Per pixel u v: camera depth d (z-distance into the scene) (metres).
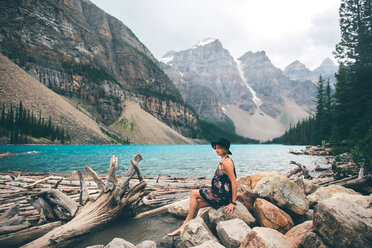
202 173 16.95
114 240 3.58
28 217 5.63
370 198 4.42
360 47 33.38
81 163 22.09
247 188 5.29
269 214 4.46
